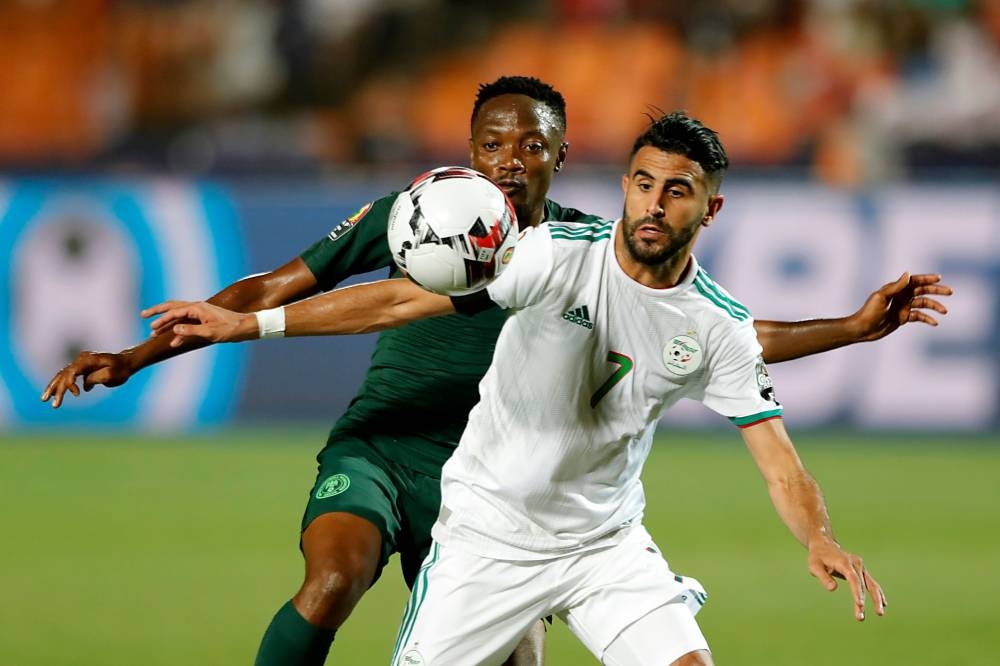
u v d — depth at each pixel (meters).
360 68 65.94
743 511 36.25
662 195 14.19
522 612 15.38
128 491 37.81
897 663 22.39
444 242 14.15
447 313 15.09
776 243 47.66
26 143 64.56
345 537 15.75
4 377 47.66
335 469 17.12
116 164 64.56
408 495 17.45
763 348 17.38
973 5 64.12
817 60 64.38
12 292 47.19
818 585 28.41
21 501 36.34
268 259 47.56
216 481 39.31
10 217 47.06
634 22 66.25
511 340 15.09
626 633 14.94
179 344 15.62
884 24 64.44
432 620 15.25
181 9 66.06
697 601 15.38
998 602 27.11
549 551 15.30
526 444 15.19
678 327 14.88
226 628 23.91
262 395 48.72
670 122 14.27
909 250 47.75
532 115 17.77
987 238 47.75
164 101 65.44
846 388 48.25
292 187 49.06
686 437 49.75
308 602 15.04
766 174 49.69
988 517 35.97
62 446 45.25
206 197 47.41
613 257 14.79
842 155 62.78
